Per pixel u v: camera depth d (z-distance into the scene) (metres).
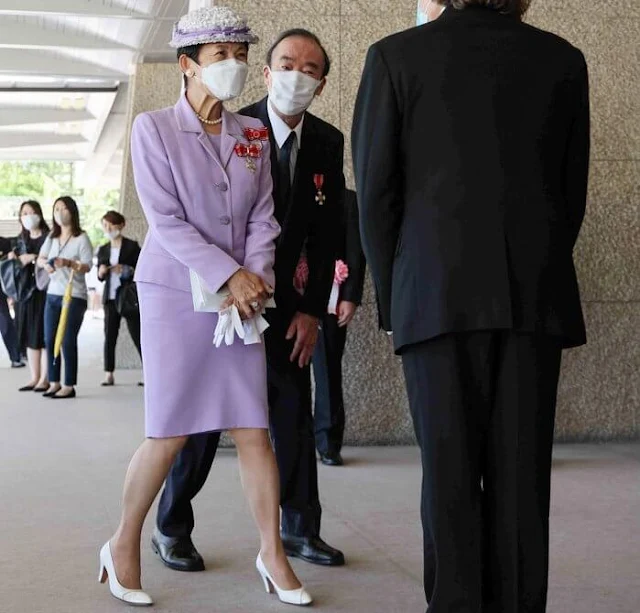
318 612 3.42
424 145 2.68
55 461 6.23
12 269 10.62
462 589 2.67
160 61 17.02
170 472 3.86
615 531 4.48
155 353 3.42
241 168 3.50
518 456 2.67
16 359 13.01
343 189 4.01
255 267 3.42
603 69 6.67
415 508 4.91
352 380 6.64
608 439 6.74
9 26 15.69
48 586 3.69
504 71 2.67
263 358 3.52
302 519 3.99
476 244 2.61
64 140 29.14
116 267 10.77
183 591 3.63
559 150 2.75
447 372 2.66
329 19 6.58
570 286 2.73
